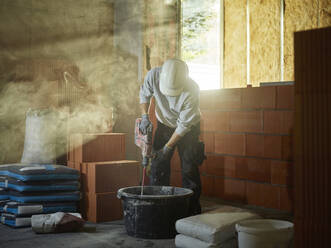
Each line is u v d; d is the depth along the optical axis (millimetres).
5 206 3244
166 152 3166
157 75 3246
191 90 3117
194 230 2531
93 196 3387
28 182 3174
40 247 2613
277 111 3643
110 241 2787
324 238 1516
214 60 6930
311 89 1565
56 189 3271
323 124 1529
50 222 2949
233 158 4023
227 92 4062
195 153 3285
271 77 5828
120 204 3504
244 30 6129
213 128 4211
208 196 4285
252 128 3846
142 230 2850
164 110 3285
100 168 3395
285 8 5660
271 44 5816
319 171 1537
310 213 1558
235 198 4016
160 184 3338
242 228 2340
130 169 3600
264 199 3762
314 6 5371
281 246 2311
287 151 3576
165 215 2824
